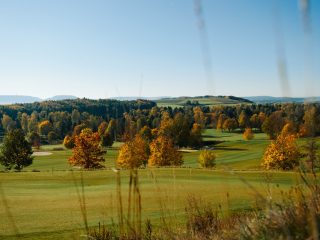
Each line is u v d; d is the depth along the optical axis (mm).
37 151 106438
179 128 81188
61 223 13164
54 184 27891
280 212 2809
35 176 32562
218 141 116625
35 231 12023
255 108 157625
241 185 18188
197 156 86625
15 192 23109
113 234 5293
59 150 111312
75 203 17984
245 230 3057
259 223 2982
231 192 15695
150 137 63062
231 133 149375
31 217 14516
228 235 3367
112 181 28641
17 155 66438
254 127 154125
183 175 29938
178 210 9820
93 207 16125
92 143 61531
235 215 4242
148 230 4793
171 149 62406
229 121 146625
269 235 2586
